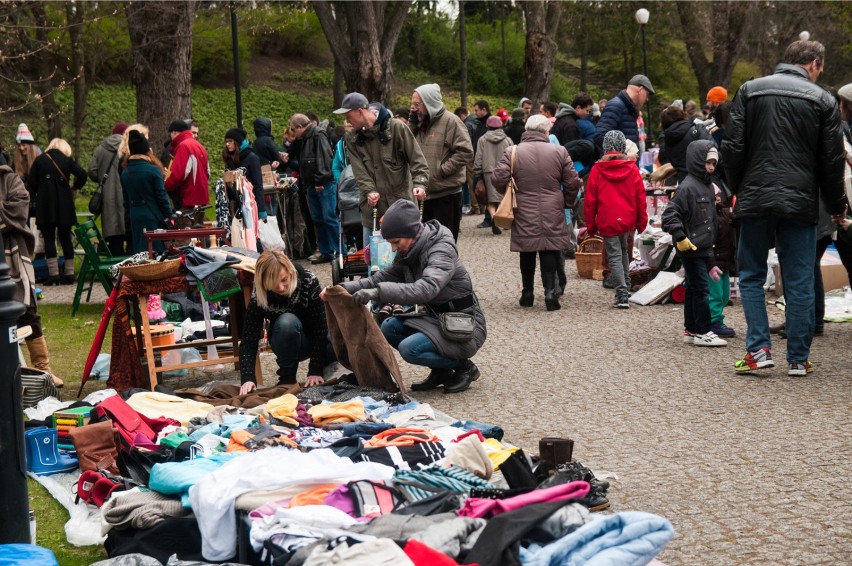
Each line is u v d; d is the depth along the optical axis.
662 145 13.78
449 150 11.11
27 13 21.69
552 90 50.16
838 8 42.84
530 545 3.64
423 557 3.46
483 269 14.03
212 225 10.64
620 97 13.49
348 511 4.23
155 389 7.61
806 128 7.32
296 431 5.70
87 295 12.91
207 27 36.66
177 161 12.17
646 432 6.35
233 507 4.33
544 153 10.68
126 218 14.12
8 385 4.30
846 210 8.16
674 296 10.96
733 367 8.02
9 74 20.98
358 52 25.31
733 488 5.25
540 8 32.69
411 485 4.36
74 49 26.53
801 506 4.95
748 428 6.33
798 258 7.51
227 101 41.44
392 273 7.42
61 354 9.62
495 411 7.01
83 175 14.45
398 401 6.77
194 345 7.98
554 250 10.78
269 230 12.20
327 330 7.54
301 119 14.72
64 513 5.34
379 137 10.32
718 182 9.26
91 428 5.86
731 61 41.72
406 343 7.41
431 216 11.18
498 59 54.41
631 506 5.04
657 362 8.30
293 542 3.86
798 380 7.50
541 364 8.43
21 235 8.09
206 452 5.30
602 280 12.62
